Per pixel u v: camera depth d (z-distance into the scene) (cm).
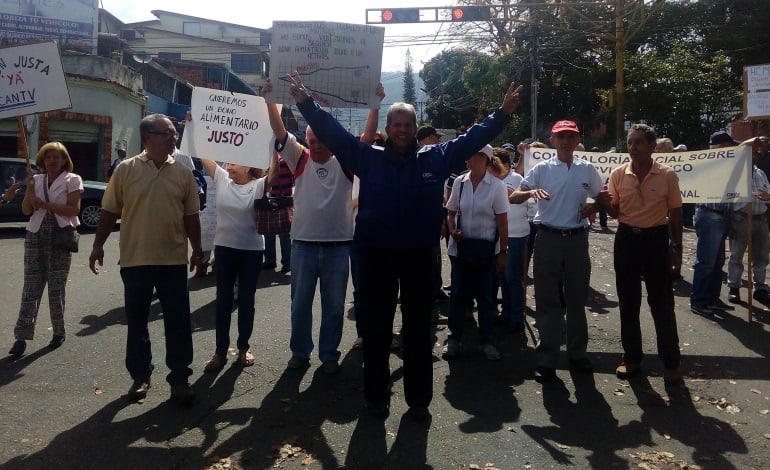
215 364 518
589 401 464
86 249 1122
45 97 551
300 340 521
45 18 2505
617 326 648
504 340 611
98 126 2166
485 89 3159
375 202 410
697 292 703
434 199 412
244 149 538
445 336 623
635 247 494
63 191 560
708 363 539
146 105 2478
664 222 491
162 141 443
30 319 547
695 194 648
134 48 4366
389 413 441
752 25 2814
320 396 469
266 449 386
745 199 633
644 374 517
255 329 630
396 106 408
